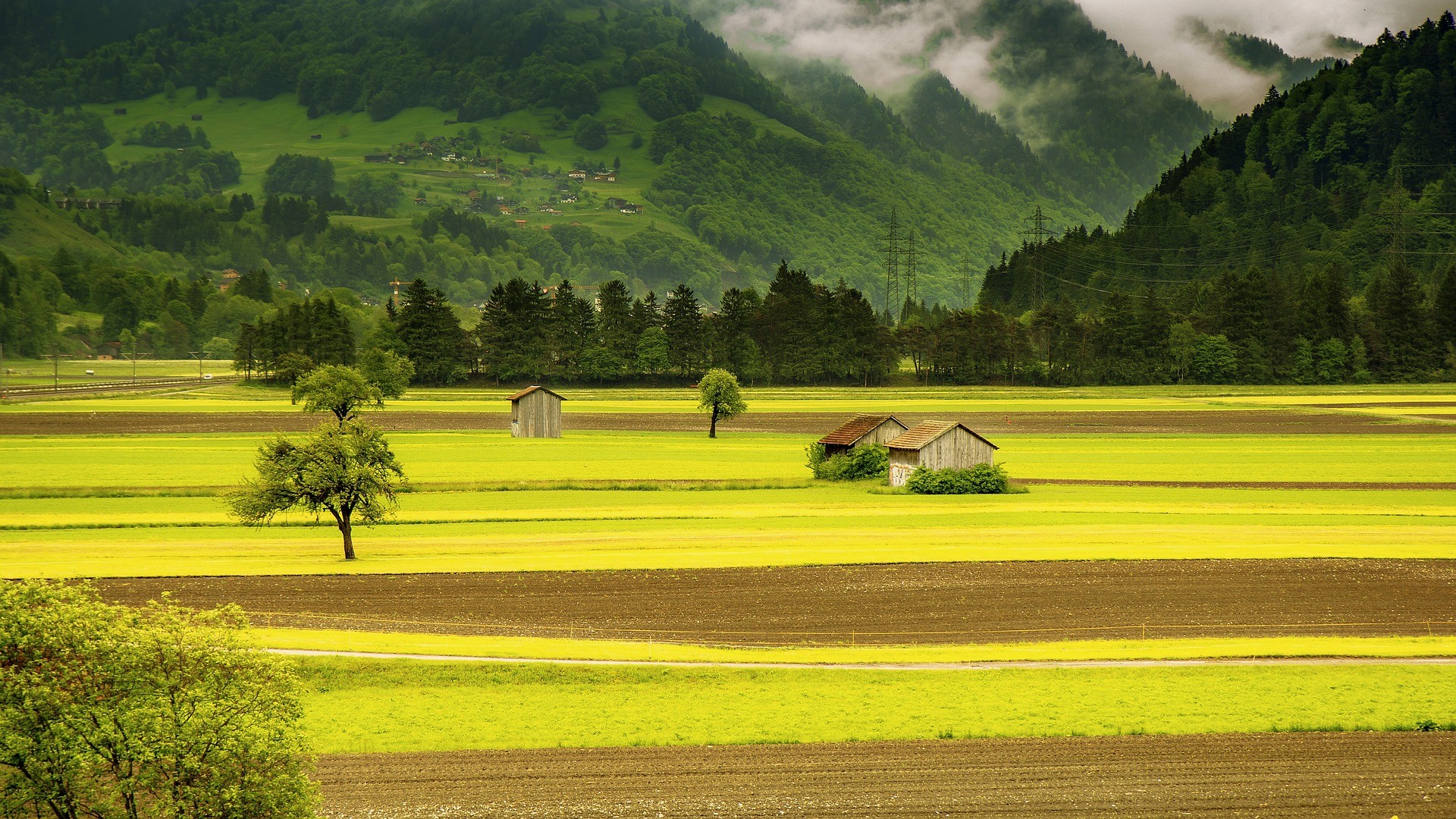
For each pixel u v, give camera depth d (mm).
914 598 53531
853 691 40188
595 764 34312
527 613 50375
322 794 31719
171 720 25438
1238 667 42469
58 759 24562
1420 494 87375
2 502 79000
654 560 60906
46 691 24594
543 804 31562
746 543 65938
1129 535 68062
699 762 34438
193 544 64500
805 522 73750
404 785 32719
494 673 41781
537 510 78062
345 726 37094
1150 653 44281
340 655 42844
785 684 40938
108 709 25297
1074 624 48969
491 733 36625
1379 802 31547
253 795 25969
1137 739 35875
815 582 56500
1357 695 39031
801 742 35844
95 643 25672
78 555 60438
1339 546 64438
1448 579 56719
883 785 32750
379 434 65562
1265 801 31625
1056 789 32438
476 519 74375
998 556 61875
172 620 27719
